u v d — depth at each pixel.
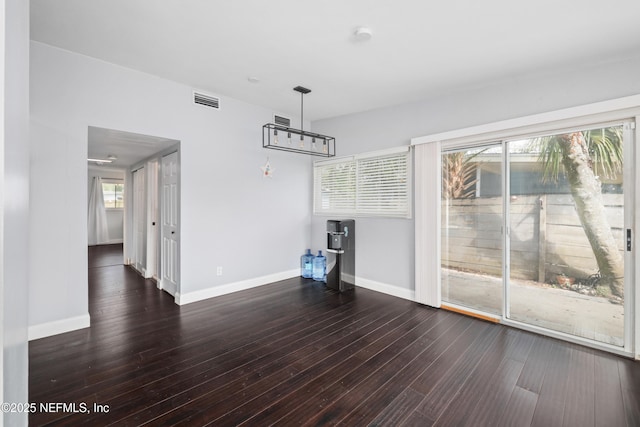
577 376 2.12
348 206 4.43
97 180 8.52
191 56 2.70
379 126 4.04
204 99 3.55
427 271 3.51
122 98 2.93
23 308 1.00
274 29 2.26
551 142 2.81
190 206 3.50
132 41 2.46
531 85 2.87
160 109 3.19
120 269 5.34
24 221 0.97
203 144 3.57
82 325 2.80
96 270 5.26
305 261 4.77
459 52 2.53
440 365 2.24
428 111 3.58
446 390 1.95
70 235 2.72
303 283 4.40
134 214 5.55
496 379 2.07
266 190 4.29
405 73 2.95
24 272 1.00
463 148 3.39
